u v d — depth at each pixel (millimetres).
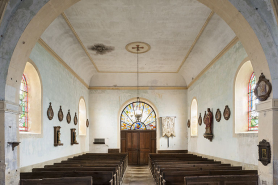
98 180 6945
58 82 10562
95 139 16703
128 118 17250
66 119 11664
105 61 14023
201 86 13125
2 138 4629
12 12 4820
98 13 8375
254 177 5488
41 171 7098
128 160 17109
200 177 5504
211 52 10883
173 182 6559
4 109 4645
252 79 8367
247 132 7926
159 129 16906
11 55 4777
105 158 11977
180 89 17188
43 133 8867
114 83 17125
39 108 8672
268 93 4938
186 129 16906
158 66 15078
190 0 7613
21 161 7301
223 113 9562
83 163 9375
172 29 9680
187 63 14164
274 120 4809
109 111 16969
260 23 4965
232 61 8859
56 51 10266
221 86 9953
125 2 7734
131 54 12820
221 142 9867
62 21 8883
